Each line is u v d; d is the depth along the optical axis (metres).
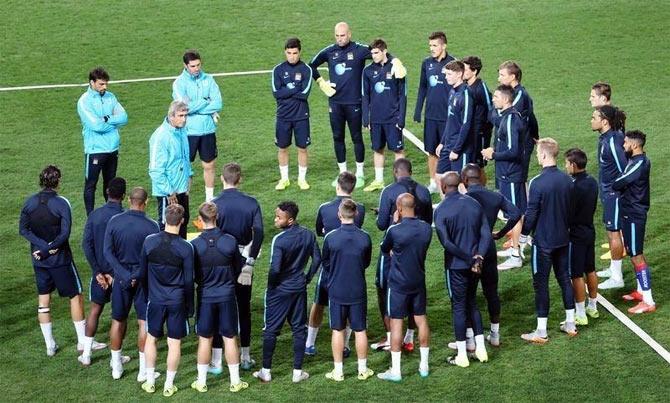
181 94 19.33
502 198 14.84
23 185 20.83
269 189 20.70
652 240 18.36
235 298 13.84
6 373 14.43
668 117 24.03
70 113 24.89
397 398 13.72
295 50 19.86
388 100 19.84
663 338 15.12
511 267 17.47
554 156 14.93
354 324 14.02
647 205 15.88
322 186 20.80
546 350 14.87
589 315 15.80
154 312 13.64
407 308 14.08
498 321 14.91
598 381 14.02
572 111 24.75
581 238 15.20
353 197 20.23
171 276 13.54
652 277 17.05
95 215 14.35
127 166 21.91
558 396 13.69
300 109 20.17
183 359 14.88
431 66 19.50
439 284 16.89
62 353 15.00
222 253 13.59
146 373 13.91
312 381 14.20
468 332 14.97
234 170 14.60
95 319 14.53
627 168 15.82
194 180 21.23
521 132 16.95
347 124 22.52
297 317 14.02
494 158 17.11
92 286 14.50
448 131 18.39
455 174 14.29
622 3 32.16
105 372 14.51
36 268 14.70
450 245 14.09
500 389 13.88
